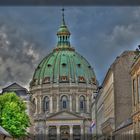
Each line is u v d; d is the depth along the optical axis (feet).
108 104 360.48
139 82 210.38
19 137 350.23
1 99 348.79
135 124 219.82
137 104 214.69
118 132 291.99
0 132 217.97
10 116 333.01
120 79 316.81
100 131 462.60
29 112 599.16
